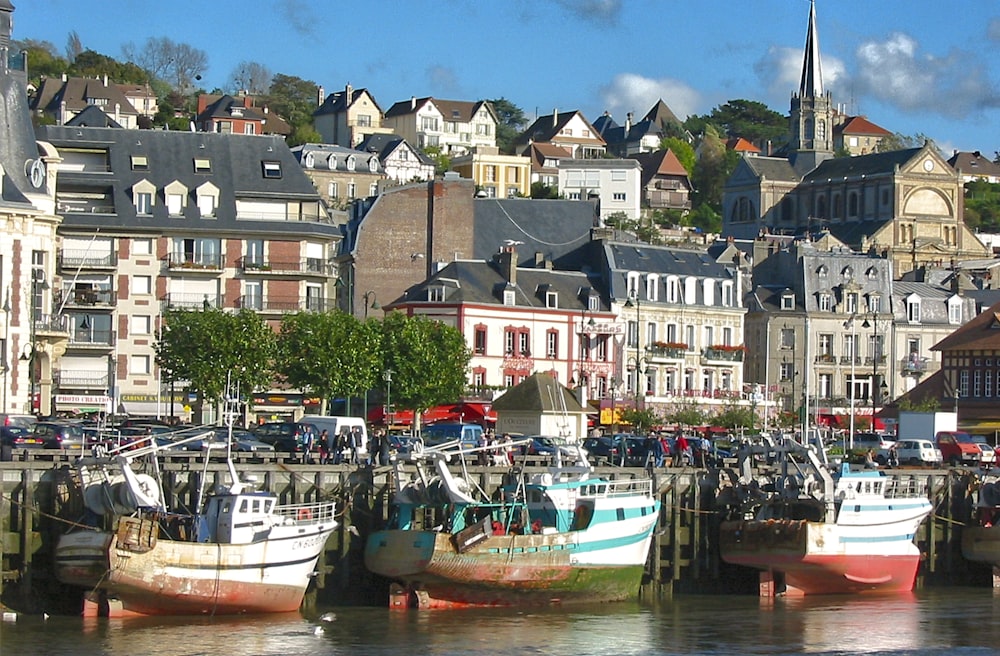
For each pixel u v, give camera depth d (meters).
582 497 87.88
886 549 96.06
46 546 81.56
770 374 181.25
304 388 129.75
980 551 102.75
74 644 74.06
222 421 121.88
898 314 185.62
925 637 83.25
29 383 122.75
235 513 80.25
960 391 164.12
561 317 158.38
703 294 170.88
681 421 152.12
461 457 87.88
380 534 85.00
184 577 78.75
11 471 81.19
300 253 140.50
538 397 122.62
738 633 83.00
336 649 75.12
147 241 136.88
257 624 79.94
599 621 84.88
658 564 94.31
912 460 120.06
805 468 95.69
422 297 153.62
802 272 184.00
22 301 121.88
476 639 78.50
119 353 135.75
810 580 94.56
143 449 82.19
